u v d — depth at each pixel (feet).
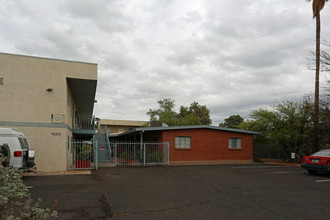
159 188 28.25
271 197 24.11
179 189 27.78
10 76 40.04
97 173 40.32
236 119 196.24
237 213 18.74
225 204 21.31
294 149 69.10
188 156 62.80
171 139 61.98
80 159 48.06
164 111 135.64
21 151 31.45
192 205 20.89
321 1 62.80
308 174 42.32
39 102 41.22
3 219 10.68
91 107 75.87
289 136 68.33
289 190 27.71
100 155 66.03
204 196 24.32
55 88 42.32
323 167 39.58
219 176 38.73
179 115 180.34
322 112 58.95
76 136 74.74
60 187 27.86
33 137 40.34
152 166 54.13
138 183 31.42
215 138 66.03
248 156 68.74
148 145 67.92
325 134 61.11
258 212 18.99
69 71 43.52
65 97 42.75
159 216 17.85
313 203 21.85
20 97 40.24
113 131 146.61
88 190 26.43
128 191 26.32
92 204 20.75
